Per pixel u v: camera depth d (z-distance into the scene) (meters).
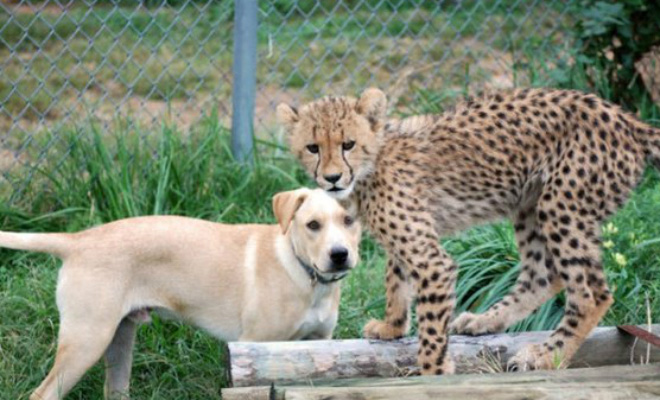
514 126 11.15
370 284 13.07
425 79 20.31
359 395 8.95
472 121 11.27
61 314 10.23
